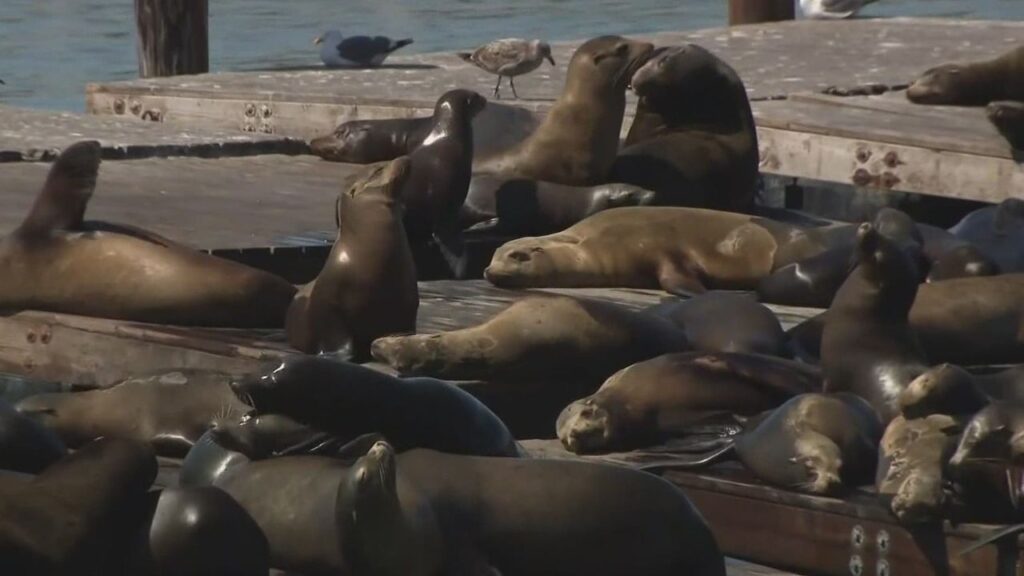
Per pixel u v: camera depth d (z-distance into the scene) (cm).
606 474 2172
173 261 3244
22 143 4791
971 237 3784
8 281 3319
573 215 3975
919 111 5216
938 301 3108
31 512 2003
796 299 3503
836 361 2784
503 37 9869
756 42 6775
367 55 6412
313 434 2288
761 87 5678
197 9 6525
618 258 3628
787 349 3072
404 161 3019
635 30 10125
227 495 2067
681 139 4144
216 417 2797
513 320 2934
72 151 3322
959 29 7119
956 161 4606
